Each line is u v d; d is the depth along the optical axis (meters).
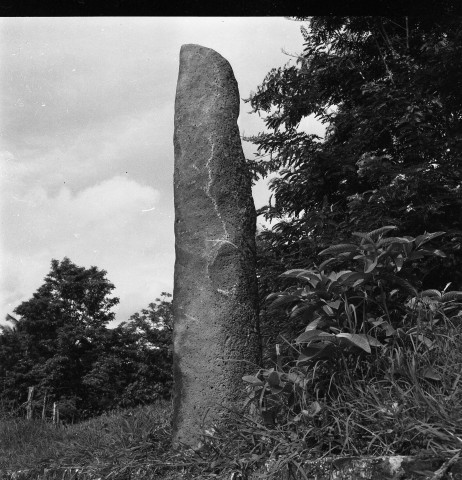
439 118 7.16
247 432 3.15
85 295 34.09
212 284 3.85
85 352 31.89
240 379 3.71
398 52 7.73
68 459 4.20
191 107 4.16
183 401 3.74
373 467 2.43
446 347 2.98
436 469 2.29
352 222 6.38
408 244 3.19
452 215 6.24
